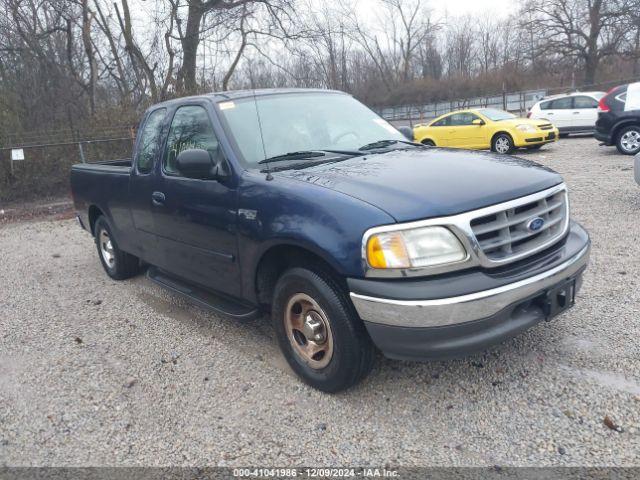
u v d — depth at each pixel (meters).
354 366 3.25
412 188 3.14
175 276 5.03
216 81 20.84
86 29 19.47
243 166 3.83
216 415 3.38
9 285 6.63
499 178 3.31
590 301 4.56
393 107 45.38
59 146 15.06
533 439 2.93
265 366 3.94
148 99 19.11
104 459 3.05
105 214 5.90
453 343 2.92
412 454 2.89
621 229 6.66
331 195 3.21
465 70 61.59
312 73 22.19
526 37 45.69
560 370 3.54
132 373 4.01
